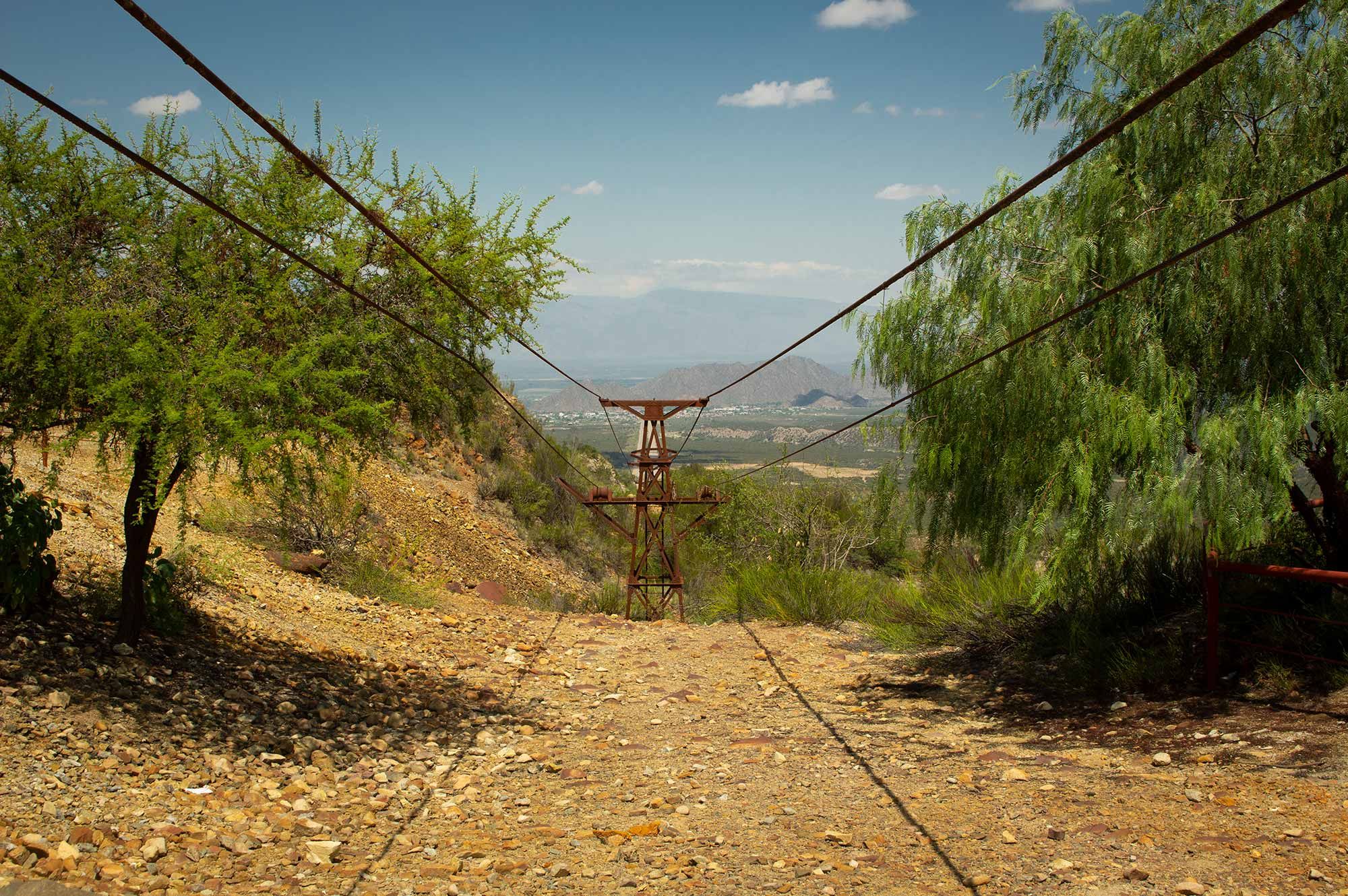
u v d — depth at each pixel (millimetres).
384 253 7609
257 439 6164
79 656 6473
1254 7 8023
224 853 4430
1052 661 9781
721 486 26016
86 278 6348
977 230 9297
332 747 6590
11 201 6148
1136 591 9930
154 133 6852
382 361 7543
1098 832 4887
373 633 11422
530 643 12977
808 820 5578
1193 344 8281
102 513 11008
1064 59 9266
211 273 6645
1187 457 7898
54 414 6398
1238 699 7188
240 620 9430
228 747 5984
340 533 15141
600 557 29859
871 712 9156
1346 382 7602
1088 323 8547
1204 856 4379
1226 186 8133
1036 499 8422
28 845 3895
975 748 7324
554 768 6934
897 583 16656
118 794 4836
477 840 5109
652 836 5293
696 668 12023
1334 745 5820
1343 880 3939
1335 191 7496
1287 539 8914
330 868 4473
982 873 4461
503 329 8234
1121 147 8844
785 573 17953
